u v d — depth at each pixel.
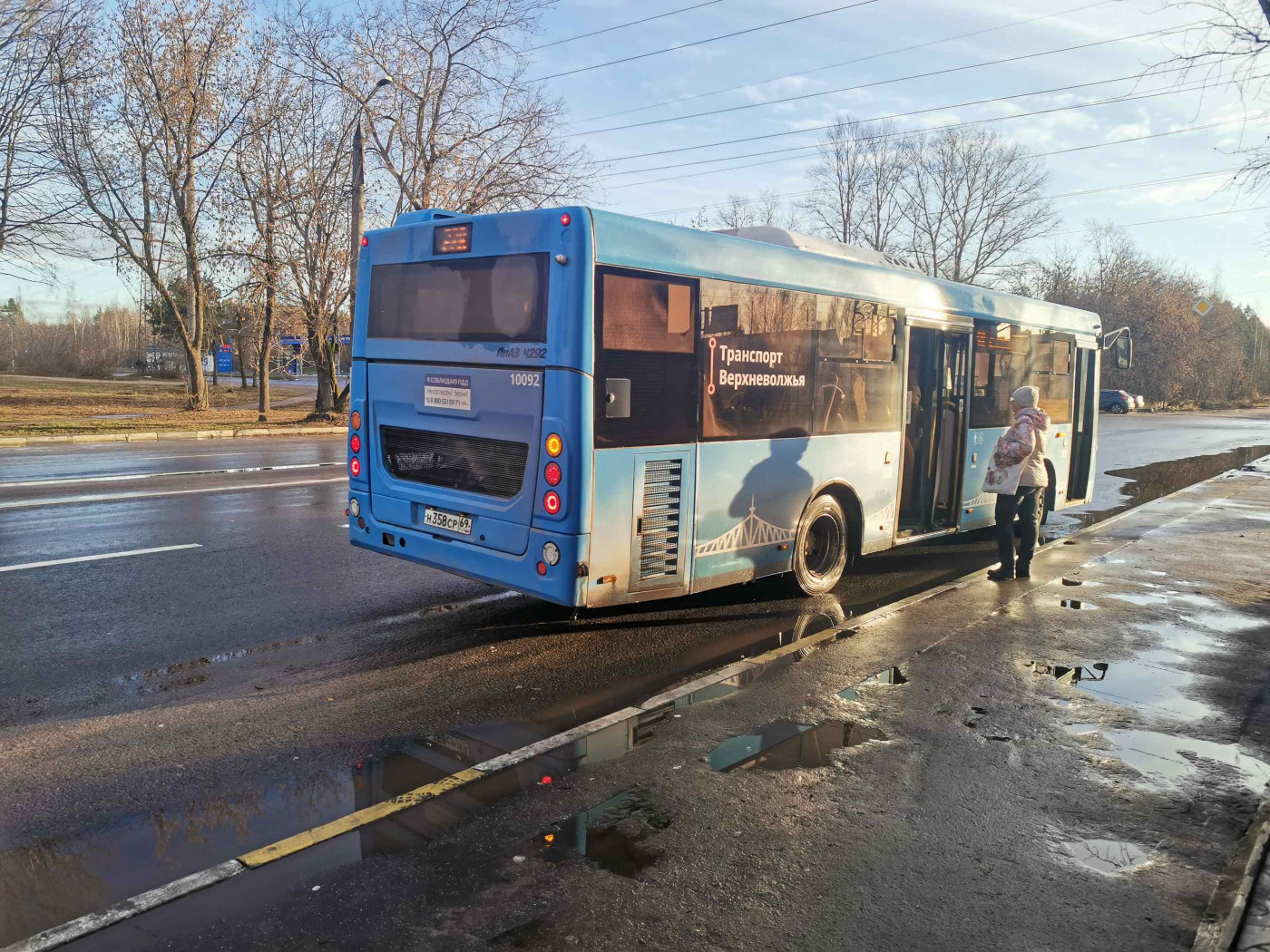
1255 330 97.44
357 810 3.87
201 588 7.42
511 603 7.37
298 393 50.81
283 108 27.61
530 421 5.78
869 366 8.09
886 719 5.04
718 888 3.32
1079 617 7.23
